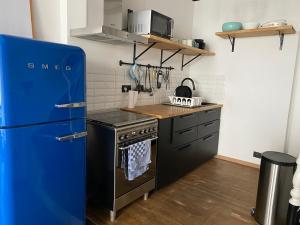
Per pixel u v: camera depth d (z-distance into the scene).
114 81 2.59
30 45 1.27
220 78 3.55
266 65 3.15
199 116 2.99
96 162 2.04
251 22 3.06
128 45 2.70
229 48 3.42
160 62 3.23
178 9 3.40
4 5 1.67
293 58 2.95
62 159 1.51
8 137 1.23
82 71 1.57
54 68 1.39
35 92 1.31
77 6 1.99
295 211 1.76
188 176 2.93
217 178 2.90
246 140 3.40
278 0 3.00
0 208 1.28
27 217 1.37
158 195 2.42
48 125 1.40
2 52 1.16
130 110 2.56
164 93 3.38
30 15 1.81
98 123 1.97
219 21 3.48
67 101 1.49
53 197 1.50
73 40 2.12
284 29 2.69
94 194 2.10
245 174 3.05
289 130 3.14
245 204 2.32
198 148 3.10
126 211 2.12
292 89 3.03
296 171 1.71
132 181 2.09
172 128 2.49
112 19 2.27
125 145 1.94
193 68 3.81
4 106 1.20
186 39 3.47
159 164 2.39
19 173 1.30
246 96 3.35
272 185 1.93
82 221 1.74
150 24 2.38
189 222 2.00
